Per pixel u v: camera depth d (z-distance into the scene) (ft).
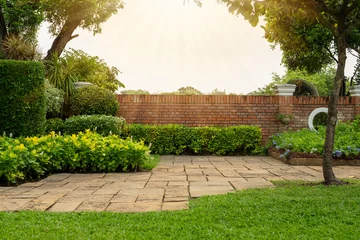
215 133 35.99
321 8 17.31
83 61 46.14
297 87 48.39
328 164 17.66
